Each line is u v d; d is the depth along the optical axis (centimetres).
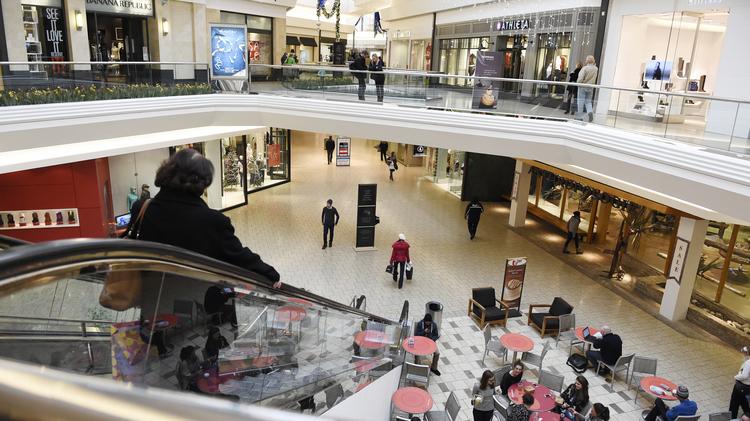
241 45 1459
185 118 1370
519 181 1841
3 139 1024
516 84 1227
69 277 200
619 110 1082
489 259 1578
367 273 1434
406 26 3167
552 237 1791
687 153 872
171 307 285
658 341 1150
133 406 37
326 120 1405
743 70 1194
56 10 1541
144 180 1625
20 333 230
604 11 1588
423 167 2836
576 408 862
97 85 1208
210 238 286
